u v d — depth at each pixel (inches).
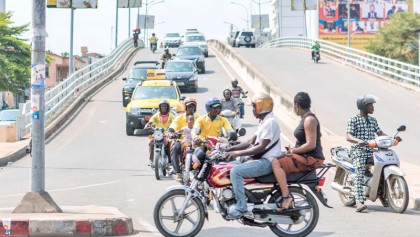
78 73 1664.6
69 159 888.9
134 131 1149.1
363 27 4707.2
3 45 2938.0
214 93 1684.3
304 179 406.9
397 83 1802.4
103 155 922.7
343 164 538.0
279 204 404.5
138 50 3307.1
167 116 726.5
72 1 1838.1
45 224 408.2
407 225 462.3
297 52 2878.9
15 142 1043.9
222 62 2564.0
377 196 526.6
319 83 1846.7
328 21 4709.6
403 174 509.0
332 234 429.1
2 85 2920.8
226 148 412.5
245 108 1419.8
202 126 581.6
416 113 1362.0
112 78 2124.8
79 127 1232.8
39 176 451.8
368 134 530.3
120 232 415.8
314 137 405.1
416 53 3560.5
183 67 1701.5
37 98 448.1
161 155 700.7
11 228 407.2
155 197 590.6
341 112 1357.0
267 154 404.5
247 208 401.4
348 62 2356.1
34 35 446.3
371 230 443.5
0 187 674.2
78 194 614.9
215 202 409.4
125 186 660.1
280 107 1373.0
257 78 1758.1
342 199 551.8
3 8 3213.6
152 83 1201.4
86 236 409.4
